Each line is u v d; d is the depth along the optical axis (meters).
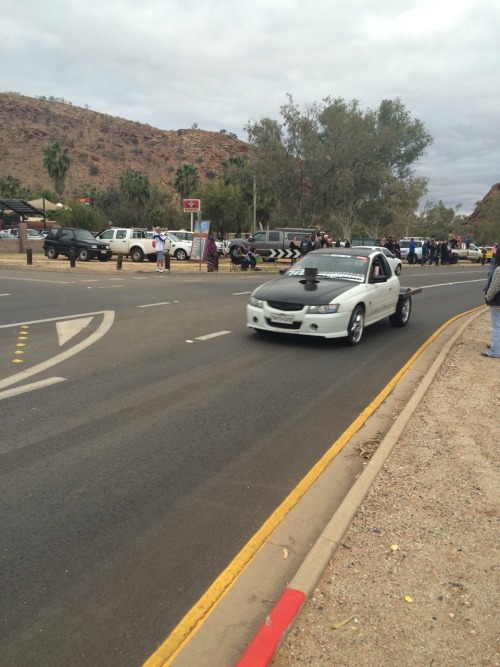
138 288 17.25
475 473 4.36
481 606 2.80
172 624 2.71
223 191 57.31
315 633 2.59
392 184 46.03
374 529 3.50
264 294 9.20
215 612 2.75
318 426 5.46
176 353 8.27
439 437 5.13
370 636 2.58
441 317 13.32
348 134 42.88
